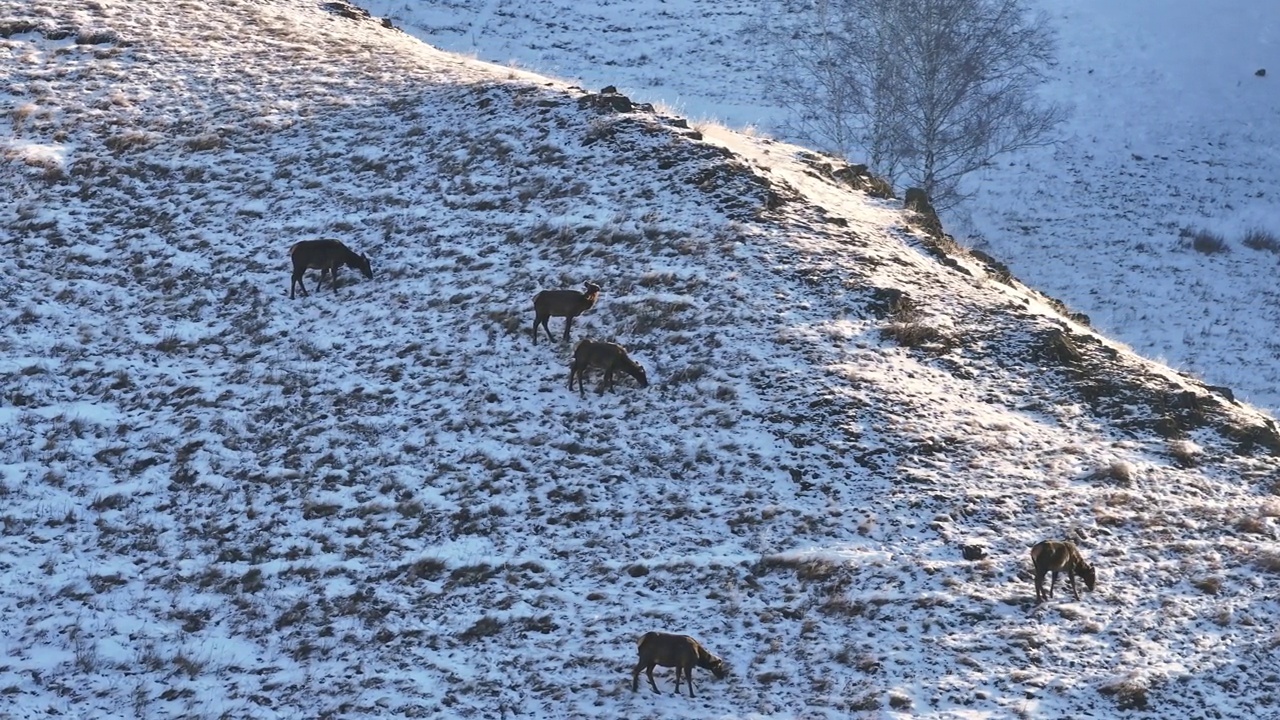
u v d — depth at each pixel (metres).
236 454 64.06
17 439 65.19
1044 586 51.78
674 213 81.69
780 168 94.94
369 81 108.69
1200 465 62.97
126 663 49.91
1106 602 51.09
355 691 47.66
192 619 52.69
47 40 111.75
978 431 63.09
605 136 91.50
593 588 52.97
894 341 70.19
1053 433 64.44
